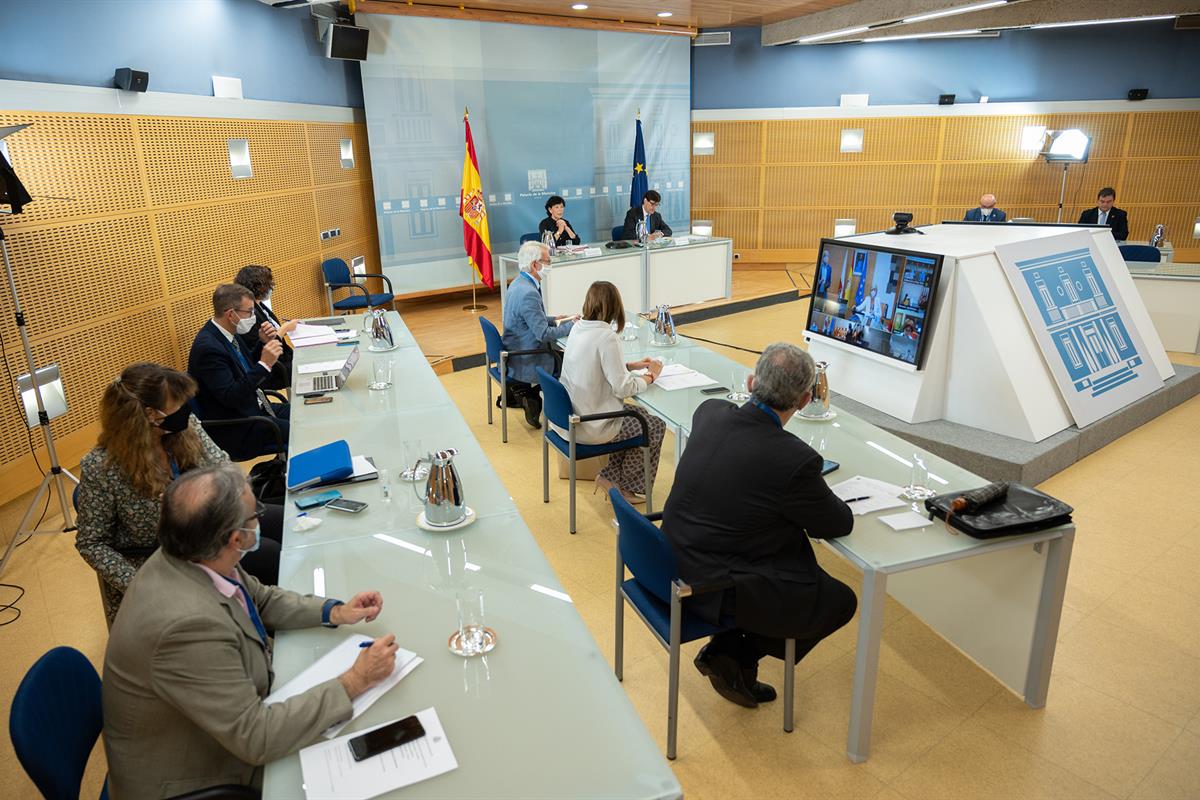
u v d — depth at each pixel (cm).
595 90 905
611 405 379
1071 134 936
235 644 157
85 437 463
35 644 299
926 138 1044
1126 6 802
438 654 175
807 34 923
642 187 948
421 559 214
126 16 497
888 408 432
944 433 405
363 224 830
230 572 176
